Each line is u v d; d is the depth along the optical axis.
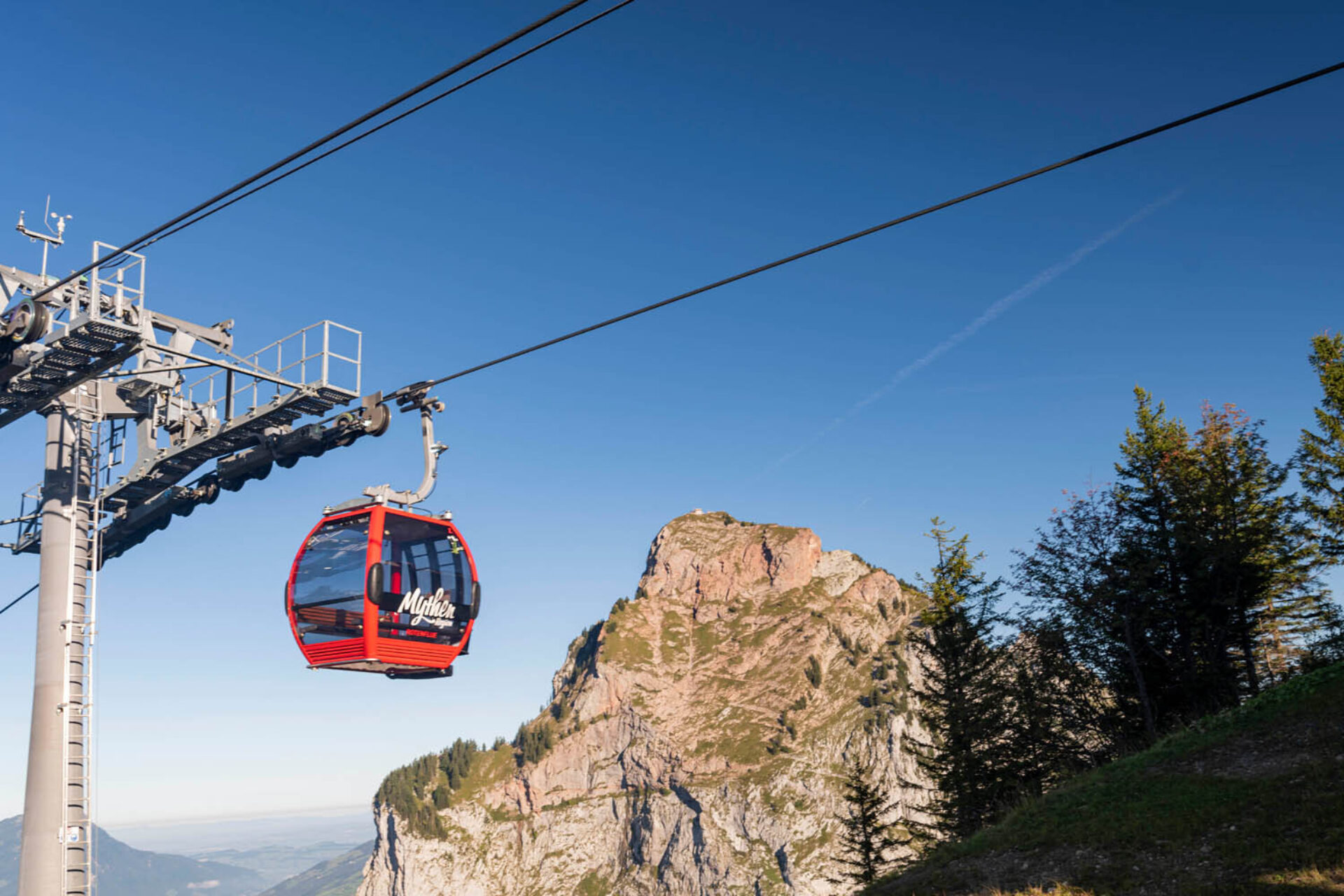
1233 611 42.50
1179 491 45.66
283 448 33.66
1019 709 45.47
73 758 39.38
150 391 39.62
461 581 23.56
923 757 52.81
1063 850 23.38
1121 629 42.09
